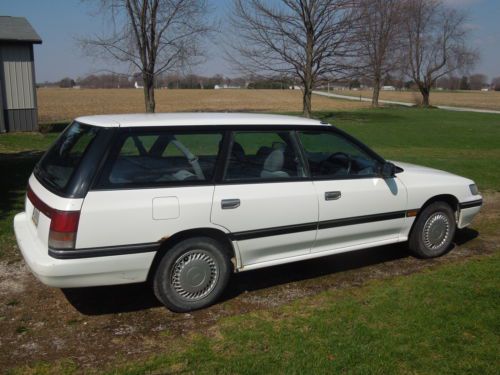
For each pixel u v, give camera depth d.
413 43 50.19
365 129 24.45
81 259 3.55
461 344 3.52
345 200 4.64
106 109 46.75
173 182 3.88
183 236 3.96
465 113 39.22
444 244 5.50
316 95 87.00
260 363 3.26
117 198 3.64
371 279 4.81
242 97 75.50
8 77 17.19
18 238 4.00
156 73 25.70
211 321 3.92
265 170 4.30
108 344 3.54
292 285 4.65
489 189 9.38
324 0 27.31
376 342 3.54
